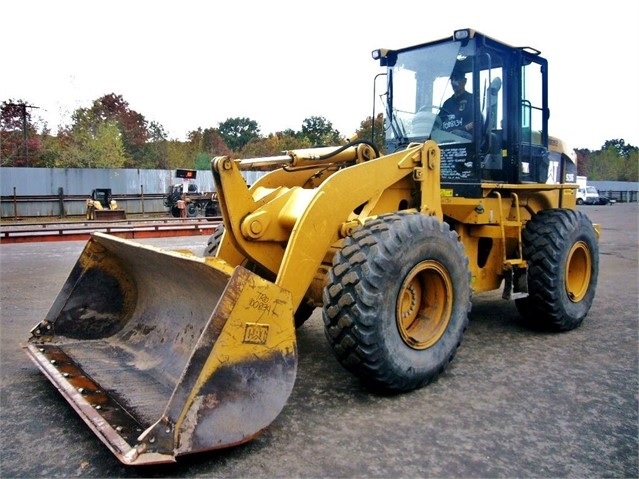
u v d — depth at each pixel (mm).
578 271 5156
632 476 2516
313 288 3760
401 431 2914
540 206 5504
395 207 3920
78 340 3891
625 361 4090
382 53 5066
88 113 32906
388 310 3182
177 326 3551
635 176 64125
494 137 4812
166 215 24906
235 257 3896
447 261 3557
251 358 2570
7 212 24094
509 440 2838
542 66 5320
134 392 3031
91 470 2535
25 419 3059
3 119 37625
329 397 3344
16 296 6398
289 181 4211
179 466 2545
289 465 2562
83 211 25312
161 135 39406
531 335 4789
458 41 4625
